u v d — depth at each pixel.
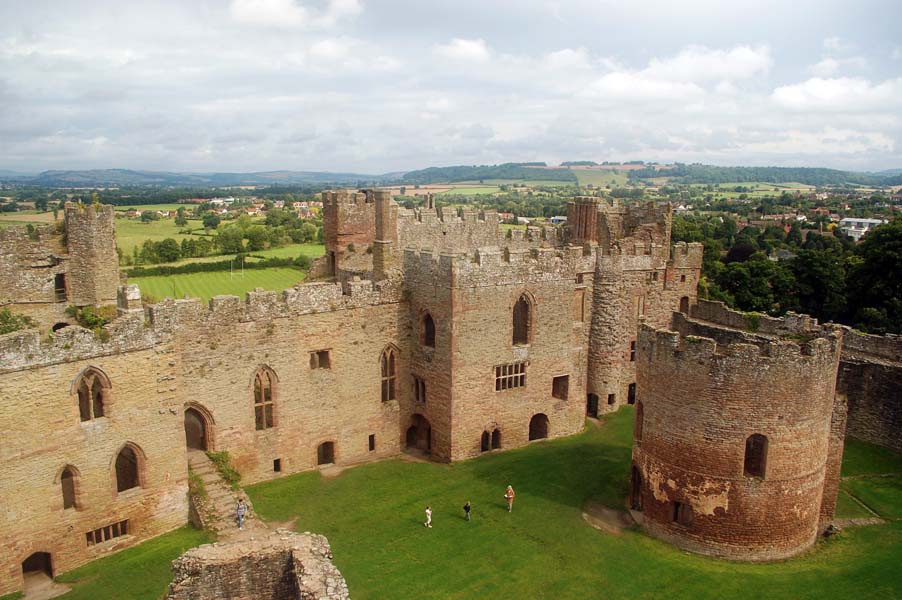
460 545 38.91
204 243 146.50
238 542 25.17
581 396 57.66
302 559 23.94
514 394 53.16
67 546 35.28
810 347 35.75
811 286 98.44
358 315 49.53
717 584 34.75
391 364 52.56
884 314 86.25
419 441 54.59
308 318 46.94
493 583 35.16
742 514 36.75
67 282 49.34
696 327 52.81
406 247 56.66
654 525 39.81
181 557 24.14
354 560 37.06
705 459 36.91
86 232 48.97
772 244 158.12
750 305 99.12
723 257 134.25
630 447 54.25
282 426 47.00
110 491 36.72
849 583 34.84
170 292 100.62
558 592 34.38
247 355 44.50
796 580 35.09
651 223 66.12
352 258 61.28
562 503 44.19
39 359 33.06
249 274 122.62
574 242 60.94
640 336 40.28
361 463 50.59
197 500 40.22
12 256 46.56
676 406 37.69
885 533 40.53
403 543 39.03
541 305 53.28
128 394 36.81
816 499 38.09
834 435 40.03
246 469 45.78
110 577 34.66
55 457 34.25
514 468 49.72
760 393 35.50
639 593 34.22
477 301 49.53
